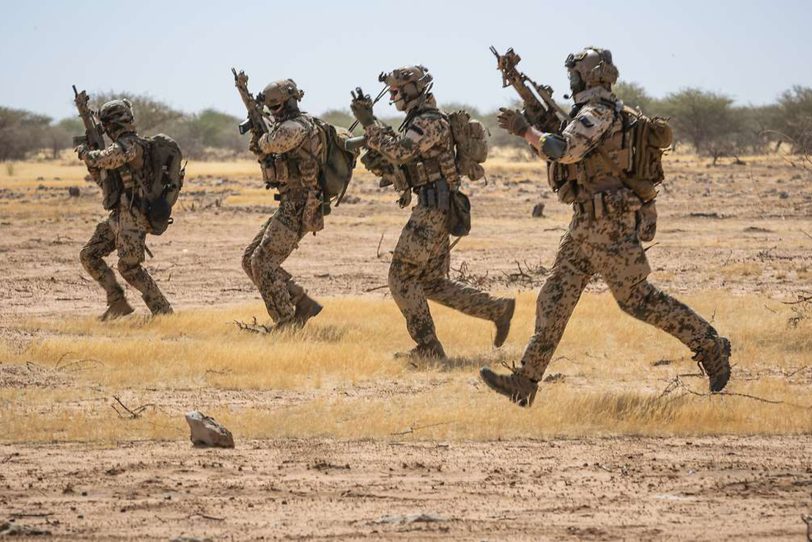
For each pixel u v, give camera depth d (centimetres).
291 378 3112
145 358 3378
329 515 1747
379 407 2659
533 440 2350
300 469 2075
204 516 1736
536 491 1905
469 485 1952
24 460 2156
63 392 2925
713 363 2725
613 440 2347
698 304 4459
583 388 2978
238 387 3028
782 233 8319
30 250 7319
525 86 2716
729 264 6259
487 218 9950
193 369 3225
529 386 2673
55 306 4950
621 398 2652
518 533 1628
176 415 2617
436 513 1759
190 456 2192
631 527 1661
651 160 2594
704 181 14875
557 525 1675
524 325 4075
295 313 4109
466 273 6031
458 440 2347
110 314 4403
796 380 3020
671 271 5956
